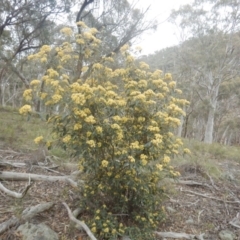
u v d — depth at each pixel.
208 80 17.95
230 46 17.02
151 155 2.53
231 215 3.47
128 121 2.53
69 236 2.52
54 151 4.61
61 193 3.27
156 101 2.63
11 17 9.23
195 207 3.56
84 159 2.51
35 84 2.42
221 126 24.55
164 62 20.34
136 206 2.80
